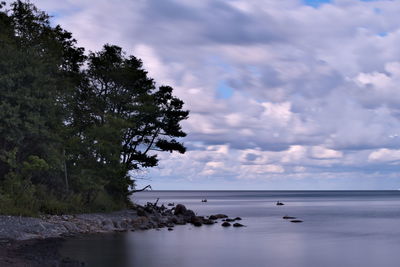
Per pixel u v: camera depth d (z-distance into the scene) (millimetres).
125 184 46031
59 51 42344
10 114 30906
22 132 31766
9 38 35562
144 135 53344
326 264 23531
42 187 35812
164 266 21047
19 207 30156
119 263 20734
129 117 51219
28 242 23109
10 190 31062
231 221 53875
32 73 32844
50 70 36938
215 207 102875
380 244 32562
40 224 27500
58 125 36344
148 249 26266
